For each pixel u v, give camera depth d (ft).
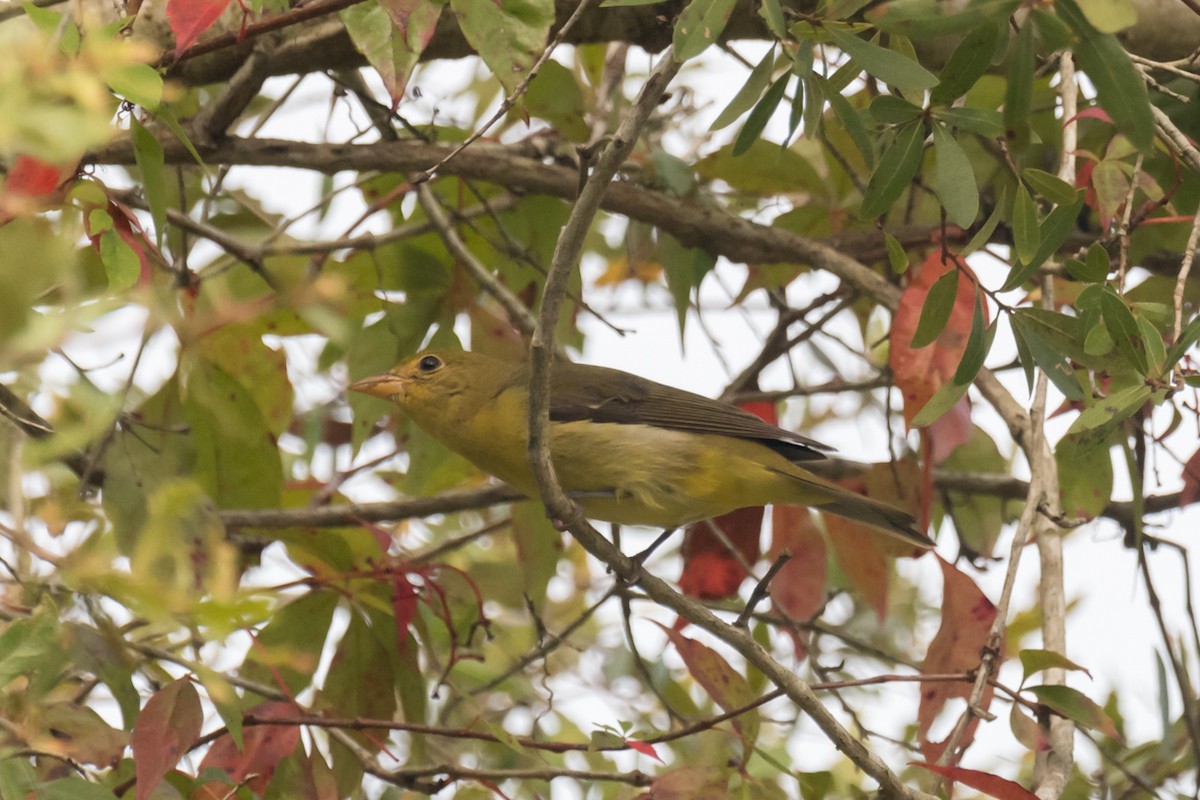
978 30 24.14
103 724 23.48
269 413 34.55
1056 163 38.17
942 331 28.66
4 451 25.29
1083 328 25.98
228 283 38.22
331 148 37.37
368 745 32.48
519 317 39.14
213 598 17.34
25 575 22.31
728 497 36.11
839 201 43.04
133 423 31.14
